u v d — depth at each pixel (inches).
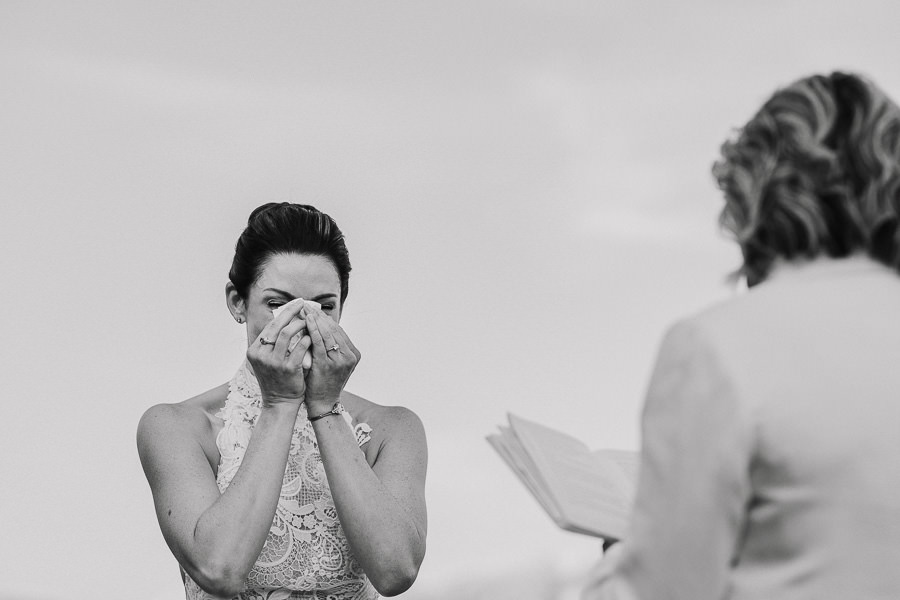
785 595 62.9
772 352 64.6
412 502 117.3
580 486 74.6
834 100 69.2
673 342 67.4
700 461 63.8
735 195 70.6
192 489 112.0
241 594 115.0
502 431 78.7
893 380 63.4
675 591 64.6
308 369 113.8
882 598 61.2
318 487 116.7
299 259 116.9
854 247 68.5
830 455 62.3
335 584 116.0
